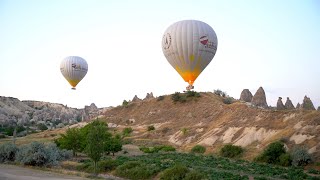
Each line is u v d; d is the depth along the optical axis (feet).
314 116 188.55
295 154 151.02
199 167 136.15
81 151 179.83
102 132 115.85
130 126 343.05
